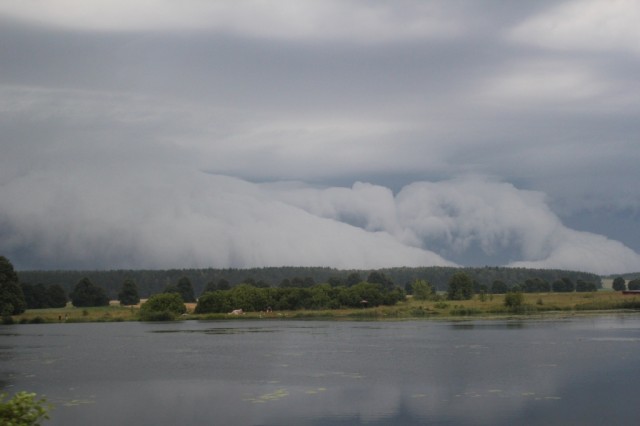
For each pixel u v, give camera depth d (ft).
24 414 89.86
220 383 222.89
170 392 205.77
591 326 475.72
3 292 650.02
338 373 243.60
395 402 184.44
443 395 194.49
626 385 209.05
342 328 516.32
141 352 339.36
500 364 263.29
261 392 203.21
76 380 235.61
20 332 526.98
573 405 178.91
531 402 183.32
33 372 260.21
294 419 165.27
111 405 185.37
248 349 346.33
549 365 258.57
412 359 285.23
